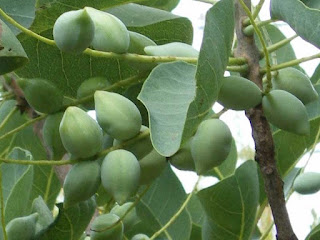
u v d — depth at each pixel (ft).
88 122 1.66
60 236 1.90
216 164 1.62
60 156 1.84
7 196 2.30
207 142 1.61
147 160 1.69
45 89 1.81
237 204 2.05
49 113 1.83
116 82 1.89
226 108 1.70
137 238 1.96
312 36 1.69
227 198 2.05
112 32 1.70
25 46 2.05
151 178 1.71
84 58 2.05
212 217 2.08
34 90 1.81
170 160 1.71
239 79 1.68
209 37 1.50
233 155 2.53
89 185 1.66
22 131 2.45
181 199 2.39
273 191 1.72
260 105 1.71
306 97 1.79
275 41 2.51
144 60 1.70
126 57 1.70
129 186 1.63
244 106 1.69
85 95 1.85
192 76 1.61
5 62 1.61
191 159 1.70
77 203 1.77
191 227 2.40
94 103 1.86
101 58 2.04
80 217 1.89
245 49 1.77
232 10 1.61
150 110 1.52
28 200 2.23
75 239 1.91
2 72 1.62
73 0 1.96
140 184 1.73
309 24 1.69
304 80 1.79
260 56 1.78
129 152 1.66
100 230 1.77
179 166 1.71
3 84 2.07
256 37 2.18
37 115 2.07
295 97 1.71
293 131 1.71
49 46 2.05
